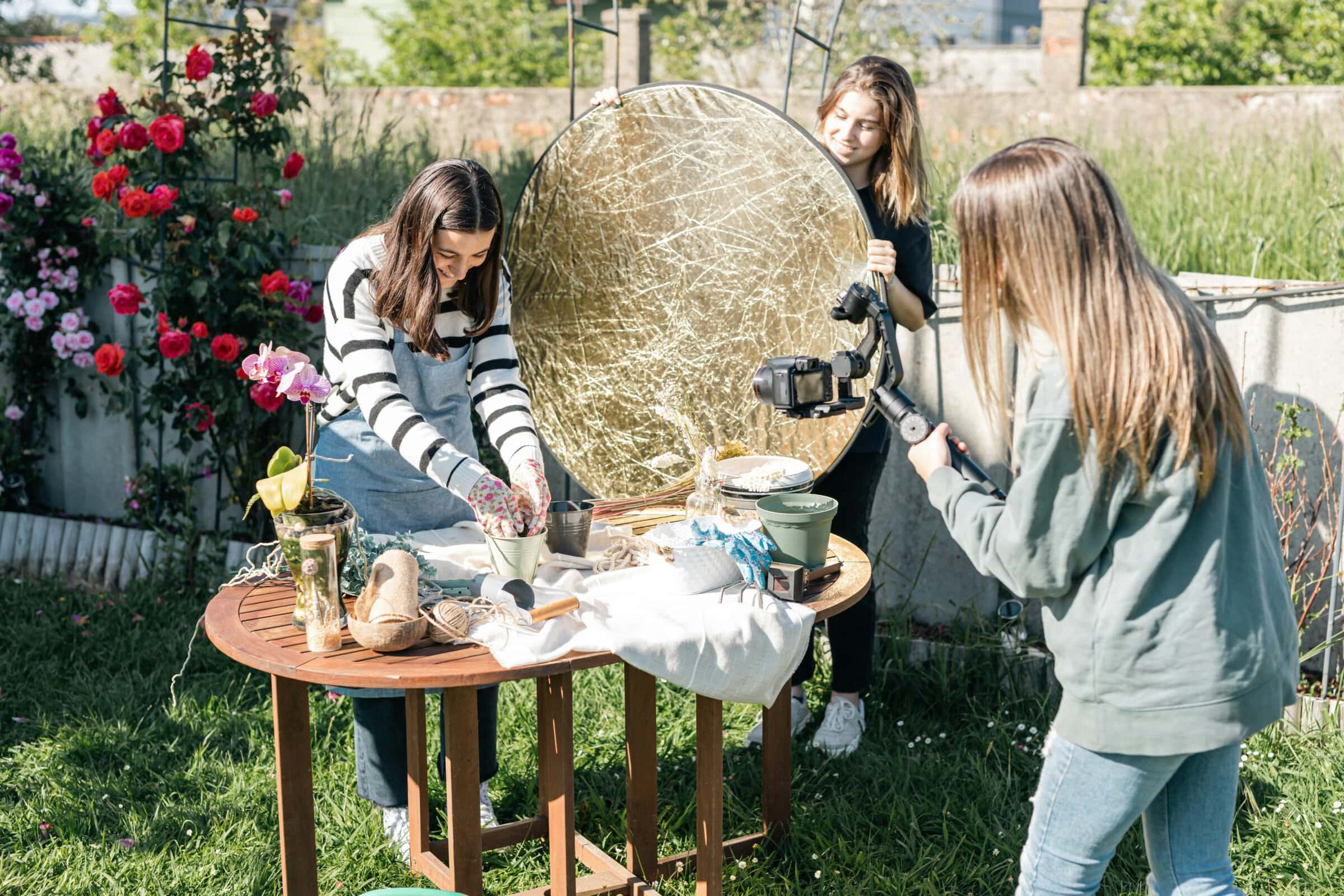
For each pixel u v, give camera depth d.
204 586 4.57
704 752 2.45
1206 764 1.88
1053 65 9.45
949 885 2.75
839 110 3.05
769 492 2.59
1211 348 1.71
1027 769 3.24
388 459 2.57
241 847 2.89
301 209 5.79
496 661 2.01
